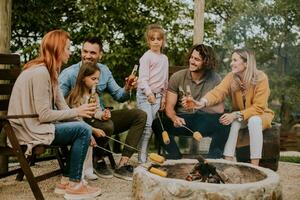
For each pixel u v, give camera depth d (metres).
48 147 3.63
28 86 3.56
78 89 4.18
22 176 4.32
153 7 7.75
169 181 3.22
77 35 7.62
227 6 8.28
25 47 7.53
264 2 8.16
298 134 8.14
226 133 4.50
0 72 4.02
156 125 4.68
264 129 4.56
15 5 7.27
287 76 8.24
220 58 8.09
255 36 8.20
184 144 4.85
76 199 3.70
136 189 3.46
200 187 3.13
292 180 4.72
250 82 4.49
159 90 4.84
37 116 3.54
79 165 3.69
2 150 3.52
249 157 4.66
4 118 3.35
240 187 3.14
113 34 7.65
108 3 7.33
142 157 4.71
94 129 4.13
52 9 7.71
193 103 4.48
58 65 3.74
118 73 7.62
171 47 7.73
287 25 8.17
